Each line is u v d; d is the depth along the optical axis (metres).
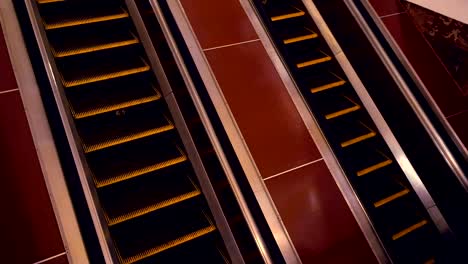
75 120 3.31
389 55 4.50
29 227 2.53
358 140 4.18
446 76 4.57
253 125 3.63
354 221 3.45
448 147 4.05
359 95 4.38
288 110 3.81
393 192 4.00
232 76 3.79
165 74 3.62
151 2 3.93
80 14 3.77
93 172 3.22
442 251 3.65
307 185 3.51
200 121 3.46
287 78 3.97
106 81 3.57
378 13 4.80
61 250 2.51
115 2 4.03
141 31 3.81
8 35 3.07
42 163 2.71
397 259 3.28
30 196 2.60
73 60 3.55
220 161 3.31
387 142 4.12
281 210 3.32
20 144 2.73
